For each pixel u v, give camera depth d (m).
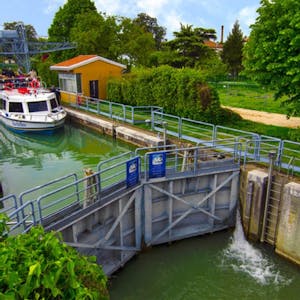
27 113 22.33
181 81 19.59
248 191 10.88
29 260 3.00
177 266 10.25
